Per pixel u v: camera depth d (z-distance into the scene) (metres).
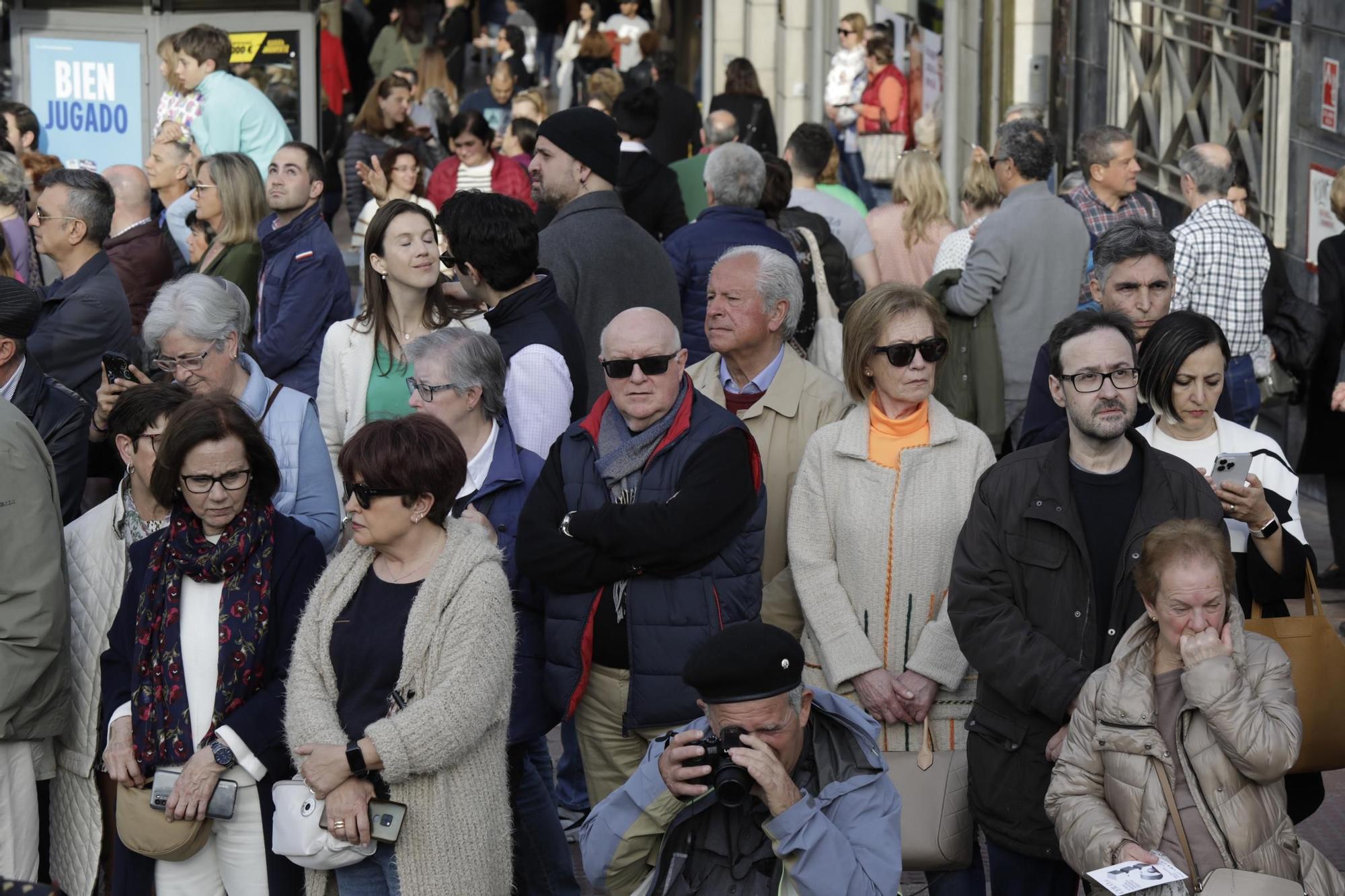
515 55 50.22
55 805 11.75
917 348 11.57
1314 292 22.52
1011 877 10.96
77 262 15.69
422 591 9.89
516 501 11.87
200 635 10.60
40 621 10.75
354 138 31.03
